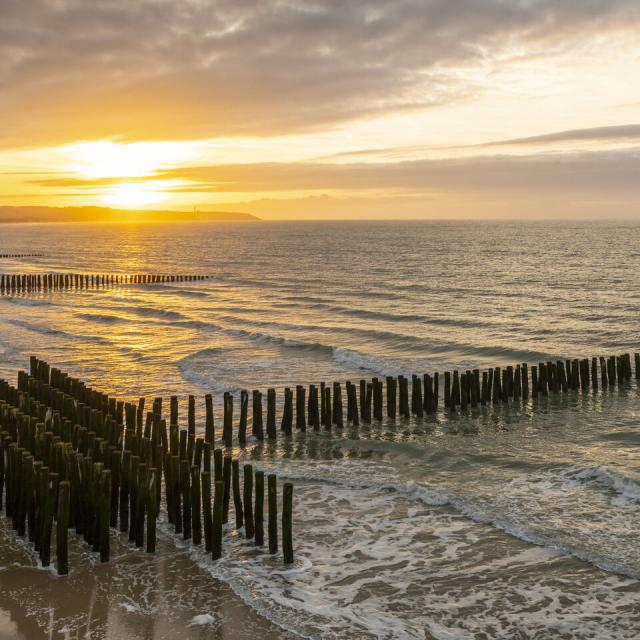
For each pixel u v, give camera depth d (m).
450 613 9.61
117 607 9.38
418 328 37.41
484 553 11.38
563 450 17.08
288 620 9.25
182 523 11.67
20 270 82.31
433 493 13.80
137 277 67.50
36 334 34.09
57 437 12.33
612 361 23.11
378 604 9.78
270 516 10.95
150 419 15.70
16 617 9.09
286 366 27.03
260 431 17.66
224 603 9.58
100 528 10.51
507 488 14.37
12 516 12.00
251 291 59.09
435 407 20.06
